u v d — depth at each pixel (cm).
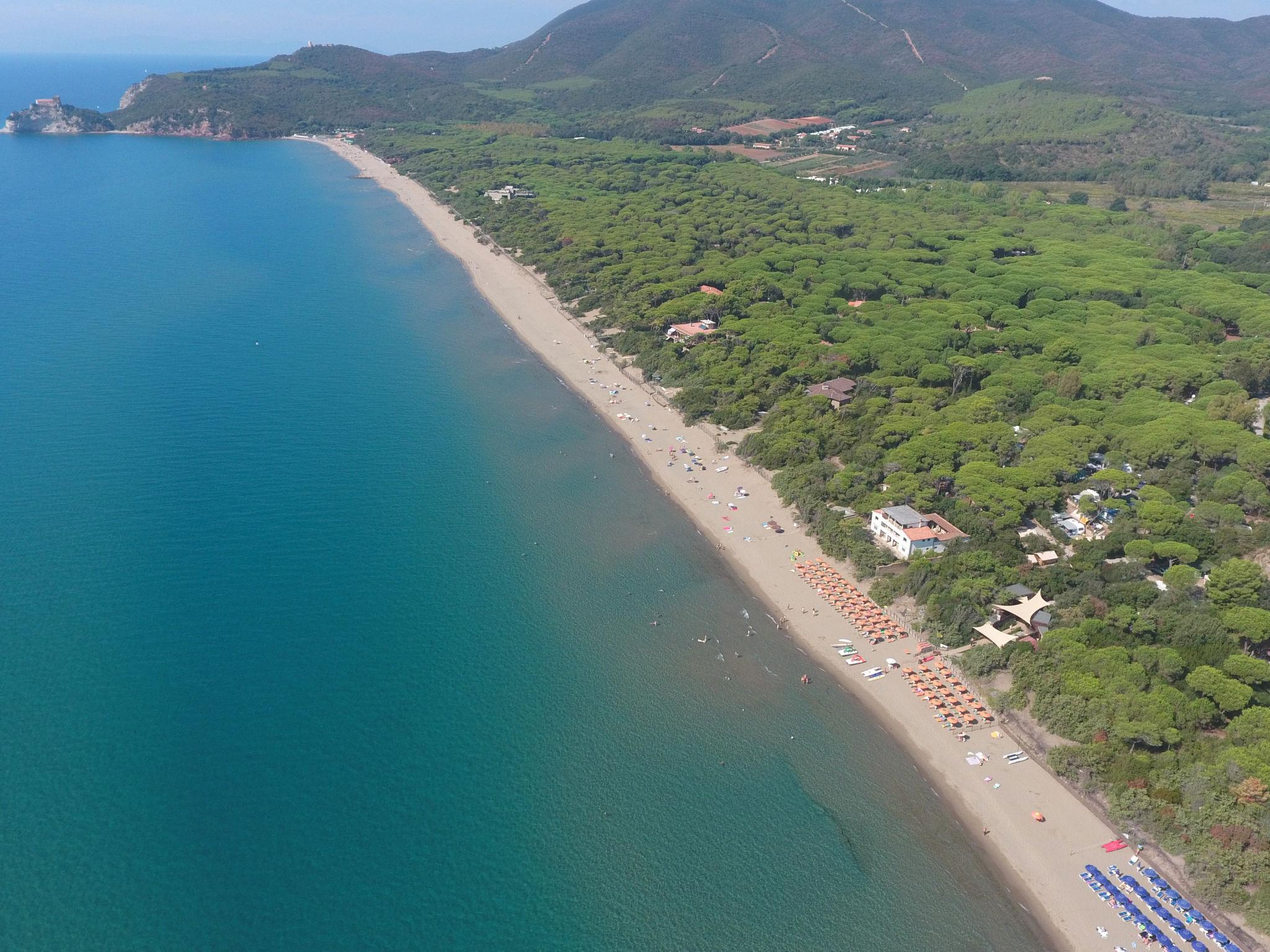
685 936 9788
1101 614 14125
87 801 10719
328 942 9438
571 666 13762
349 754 11775
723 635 14675
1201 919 9850
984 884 10531
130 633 13588
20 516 16425
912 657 14200
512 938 9656
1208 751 11625
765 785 11806
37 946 9106
